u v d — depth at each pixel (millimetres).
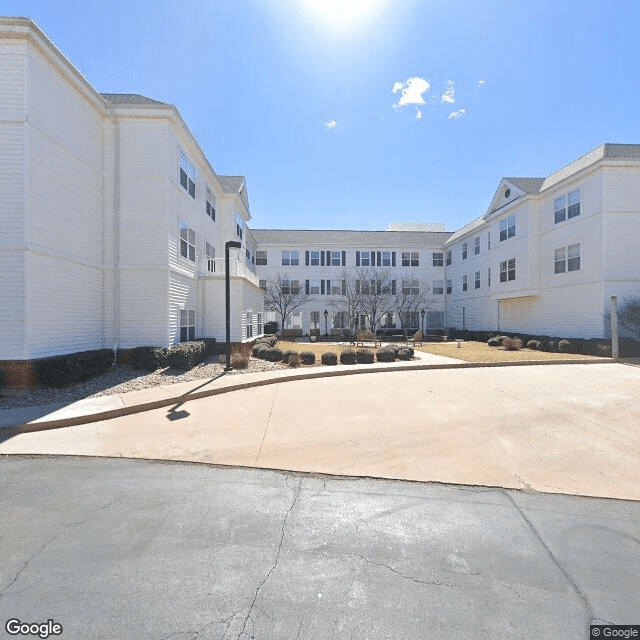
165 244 11461
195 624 2086
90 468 4250
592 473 4105
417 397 7727
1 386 7918
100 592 2316
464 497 3582
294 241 31141
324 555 2691
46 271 8852
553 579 2430
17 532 2963
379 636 2008
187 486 3801
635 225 15523
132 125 11352
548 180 20234
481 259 25438
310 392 8258
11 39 8219
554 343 16281
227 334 10703
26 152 8242
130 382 8719
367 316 30000
